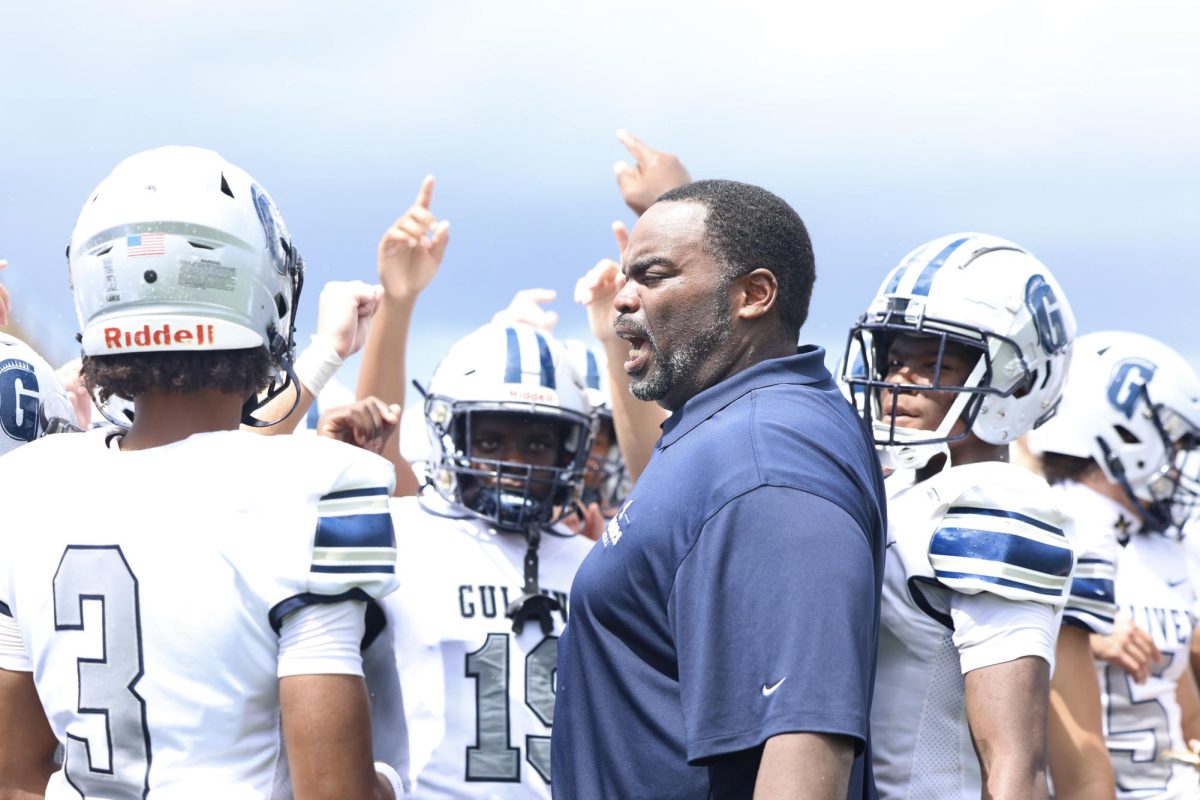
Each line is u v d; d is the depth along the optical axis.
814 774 5.54
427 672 9.04
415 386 10.86
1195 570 12.88
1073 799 8.64
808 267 7.02
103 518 6.05
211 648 5.91
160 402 6.32
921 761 7.42
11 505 6.34
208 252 6.23
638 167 12.81
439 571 9.45
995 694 7.02
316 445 6.29
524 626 9.30
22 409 9.11
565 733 6.71
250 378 6.42
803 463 6.04
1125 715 11.58
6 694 6.37
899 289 8.38
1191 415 12.12
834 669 5.64
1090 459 12.22
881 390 8.41
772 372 6.62
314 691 5.93
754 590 5.82
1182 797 11.43
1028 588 7.09
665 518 6.25
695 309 6.76
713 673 5.85
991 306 8.19
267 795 6.07
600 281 12.43
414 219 12.70
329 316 10.01
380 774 6.52
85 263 6.27
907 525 7.50
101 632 5.96
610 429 15.39
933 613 7.35
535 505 9.75
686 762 6.08
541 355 10.24
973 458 8.52
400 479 12.44
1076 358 12.42
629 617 6.39
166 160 6.45
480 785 8.86
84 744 6.01
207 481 6.05
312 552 6.01
